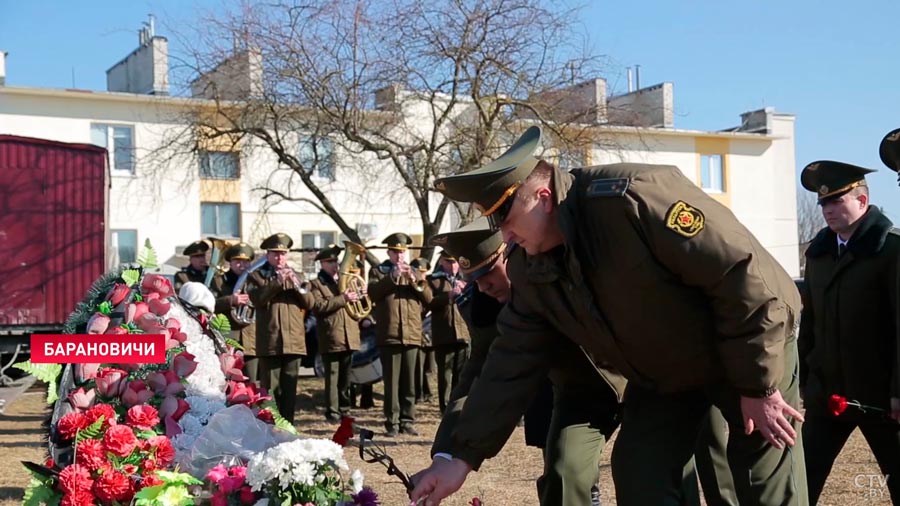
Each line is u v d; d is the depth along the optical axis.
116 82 27.33
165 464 3.15
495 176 2.86
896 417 3.94
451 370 10.35
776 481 3.03
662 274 2.80
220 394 3.84
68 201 14.31
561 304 3.03
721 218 2.72
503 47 14.05
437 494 3.10
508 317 3.23
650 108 19.59
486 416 3.14
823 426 4.38
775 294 2.69
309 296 9.28
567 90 14.70
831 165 4.24
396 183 17.80
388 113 14.69
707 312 2.89
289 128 15.05
